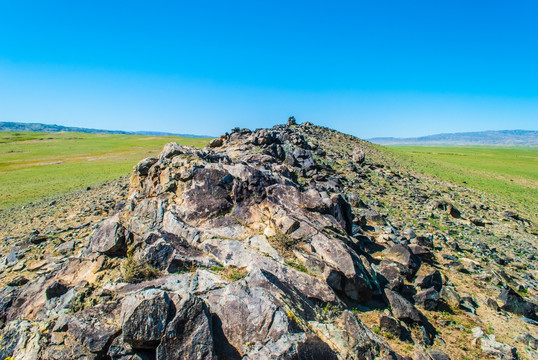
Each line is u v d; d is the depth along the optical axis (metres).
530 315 15.01
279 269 12.57
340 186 36.34
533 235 30.84
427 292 14.83
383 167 56.47
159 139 172.12
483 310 15.16
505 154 130.25
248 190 18.44
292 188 19.03
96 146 134.38
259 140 45.00
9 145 140.12
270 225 16.14
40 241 23.09
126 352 8.88
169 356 8.29
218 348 8.72
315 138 73.38
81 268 14.68
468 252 23.52
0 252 22.75
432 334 12.65
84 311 10.33
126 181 48.47
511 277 19.92
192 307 8.97
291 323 8.87
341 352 9.11
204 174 19.09
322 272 12.95
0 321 12.98
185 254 13.49
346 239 16.42
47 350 9.50
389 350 9.77
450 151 147.38
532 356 11.98
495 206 42.59
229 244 14.42
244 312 9.39
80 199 38.59
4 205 39.25
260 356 7.95
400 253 17.94
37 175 63.00
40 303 12.95
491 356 11.68
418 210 33.53
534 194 53.62
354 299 12.98
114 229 15.48
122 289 12.02
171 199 18.67
